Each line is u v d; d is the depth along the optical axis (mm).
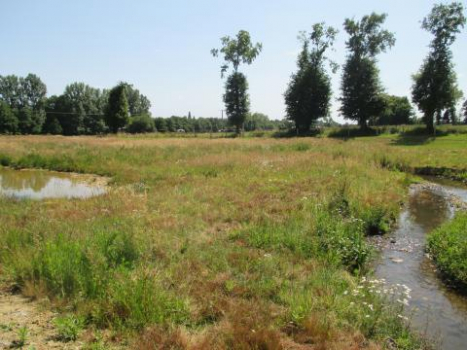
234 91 65062
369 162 22172
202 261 7262
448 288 7145
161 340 4570
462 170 22141
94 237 7633
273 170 19094
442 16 48125
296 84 60719
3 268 6684
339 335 4973
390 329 5367
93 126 89500
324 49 59625
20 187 17719
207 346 4480
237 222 10125
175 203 11984
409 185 18828
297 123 62312
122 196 13109
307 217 10172
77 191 16656
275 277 6660
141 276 5738
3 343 4516
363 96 55469
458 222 10234
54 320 4992
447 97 48844
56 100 91062
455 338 5461
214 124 117125
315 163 20922
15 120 77125
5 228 8539
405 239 10250
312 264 7336
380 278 7574
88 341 4648
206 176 18438
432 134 49906
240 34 63188
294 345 4703
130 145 32781
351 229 9359
